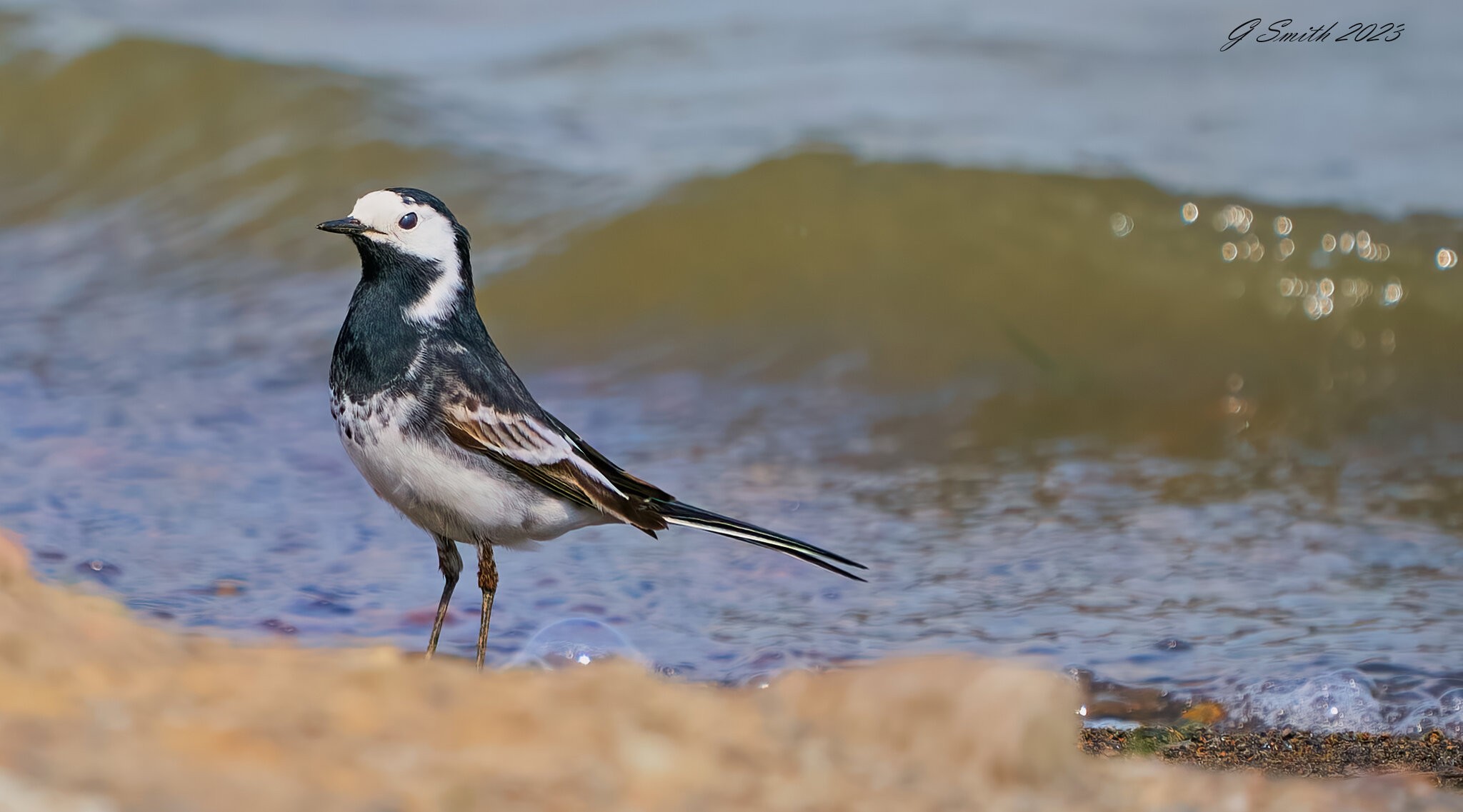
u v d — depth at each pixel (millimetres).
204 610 9695
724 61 24812
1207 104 22406
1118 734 8375
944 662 6008
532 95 23188
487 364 8430
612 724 5305
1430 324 16500
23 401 14336
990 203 17828
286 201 19891
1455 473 13258
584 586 10516
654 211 17938
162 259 18953
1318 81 23234
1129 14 26344
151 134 21469
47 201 20828
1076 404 15156
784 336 16484
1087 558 11234
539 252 17750
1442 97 22281
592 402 15258
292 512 11773
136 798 4039
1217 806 5836
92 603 5980
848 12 26891
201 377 15258
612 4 28266
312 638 9289
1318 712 8531
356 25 27453
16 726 4477
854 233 17609
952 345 16297
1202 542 11578
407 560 10867
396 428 8242
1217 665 9156
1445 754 7973
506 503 8328
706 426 14586
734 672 9078
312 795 4301
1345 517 12156
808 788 5145
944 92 23000
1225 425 14773
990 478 13227
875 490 12883
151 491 12078
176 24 26781
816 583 10648
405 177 20000
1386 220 17484
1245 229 17391
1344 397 15430
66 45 22969
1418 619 9883
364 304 8398
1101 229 17500
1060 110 22234
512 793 4617
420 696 5316
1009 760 5668
